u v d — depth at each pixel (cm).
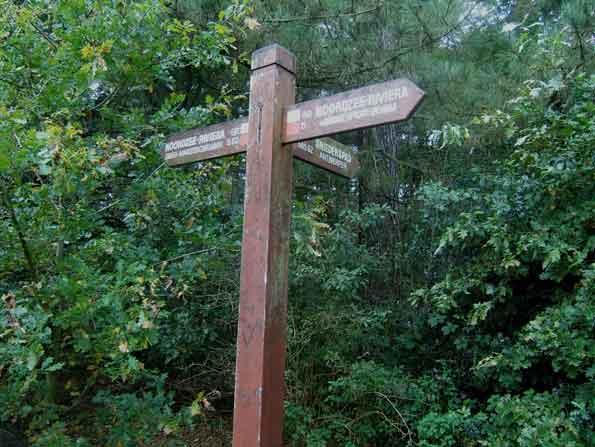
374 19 455
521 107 339
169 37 301
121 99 320
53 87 249
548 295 362
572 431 261
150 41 276
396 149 531
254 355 167
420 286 427
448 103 451
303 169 461
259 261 170
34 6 274
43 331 208
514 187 353
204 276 281
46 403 253
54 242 253
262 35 416
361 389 355
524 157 337
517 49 413
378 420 369
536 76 399
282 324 172
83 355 266
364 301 439
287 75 183
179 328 385
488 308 343
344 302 407
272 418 166
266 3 424
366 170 493
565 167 317
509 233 346
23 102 247
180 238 287
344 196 508
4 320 198
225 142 206
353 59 454
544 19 506
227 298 379
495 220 348
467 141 432
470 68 443
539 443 262
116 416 253
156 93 448
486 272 357
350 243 418
